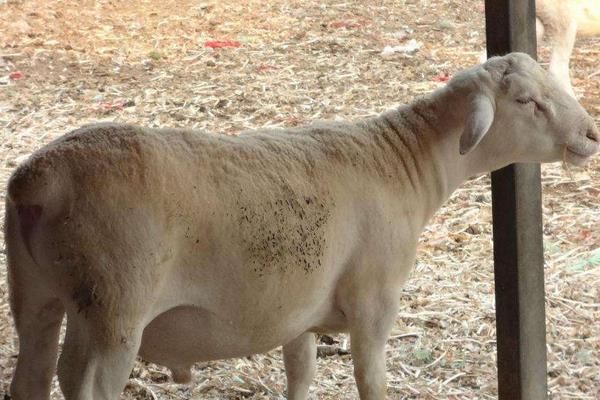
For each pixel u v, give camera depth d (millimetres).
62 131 8742
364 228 3998
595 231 7016
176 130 3730
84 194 3445
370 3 12305
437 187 4234
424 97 4312
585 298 6051
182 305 3689
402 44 10977
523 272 4246
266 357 5367
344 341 5539
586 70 10680
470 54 10734
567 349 5461
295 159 3908
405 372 5219
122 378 3543
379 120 4227
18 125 8852
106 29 11359
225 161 3732
